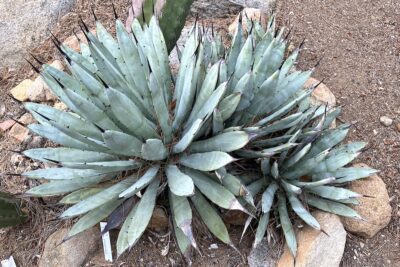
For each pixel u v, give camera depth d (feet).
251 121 3.20
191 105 3.12
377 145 3.67
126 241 2.87
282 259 3.05
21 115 3.95
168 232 3.20
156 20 3.21
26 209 3.41
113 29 4.42
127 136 2.74
